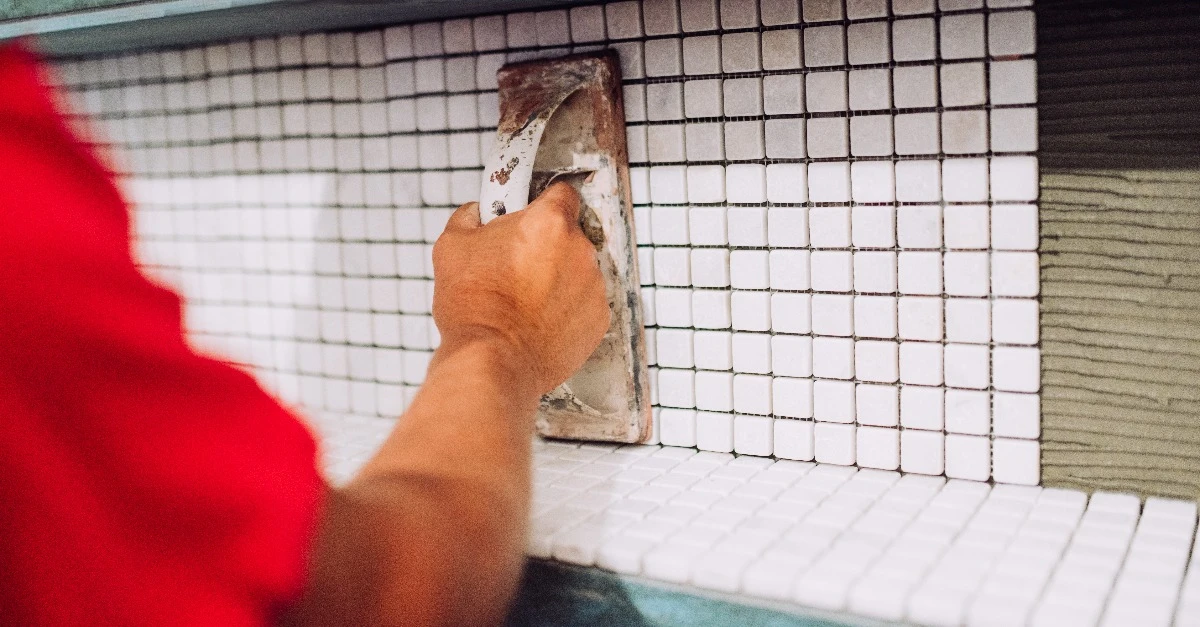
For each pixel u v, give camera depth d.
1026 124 0.82
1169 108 0.77
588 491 0.90
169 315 0.31
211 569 0.29
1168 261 0.79
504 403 0.55
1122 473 0.83
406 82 1.13
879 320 0.91
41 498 0.27
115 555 0.28
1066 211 0.82
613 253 0.99
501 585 0.46
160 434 0.29
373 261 1.20
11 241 0.27
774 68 0.92
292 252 1.27
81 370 0.28
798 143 0.92
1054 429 0.85
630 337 1.00
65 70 1.37
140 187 1.37
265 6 0.89
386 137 1.16
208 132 1.30
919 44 0.85
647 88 0.99
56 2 0.95
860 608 0.65
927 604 0.62
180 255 1.36
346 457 1.07
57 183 0.29
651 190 1.00
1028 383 0.85
